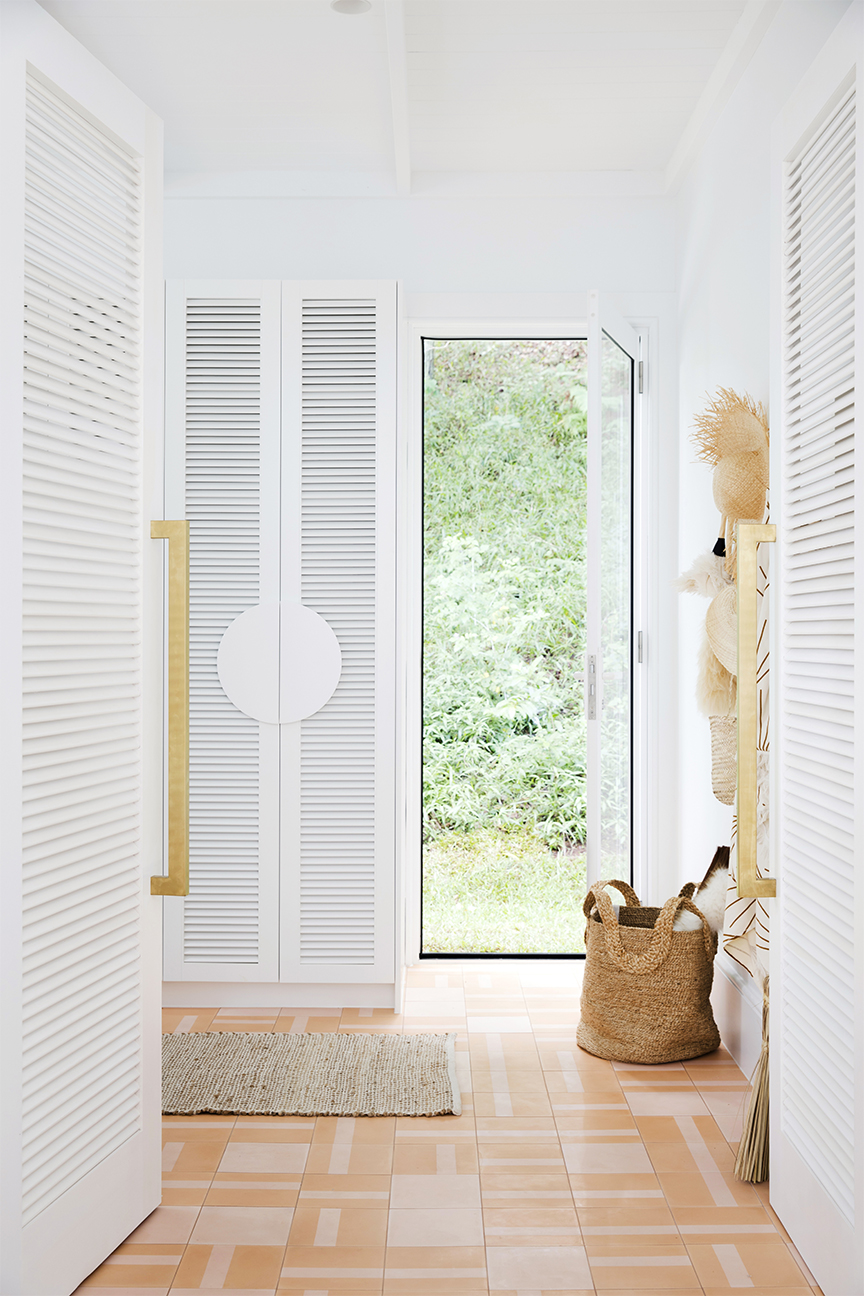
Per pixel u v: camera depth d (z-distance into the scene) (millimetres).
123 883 1812
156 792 1953
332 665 3000
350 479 3025
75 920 1653
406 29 2443
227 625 3047
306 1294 1674
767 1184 2045
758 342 2492
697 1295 1680
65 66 1609
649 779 3332
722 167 2803
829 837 1670
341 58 2598
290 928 3029
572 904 4699
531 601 5156
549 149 3150
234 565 3043
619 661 3174
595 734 2822
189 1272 1731
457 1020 2941
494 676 5148
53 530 1613
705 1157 2139
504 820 5102
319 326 3020
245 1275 1726
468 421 5172
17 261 1494
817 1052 1722
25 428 1530
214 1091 2441
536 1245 1820
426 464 5164
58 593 1618
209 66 2645
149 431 1923
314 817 3025
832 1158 1643
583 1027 2760
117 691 1796
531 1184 2029
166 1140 2221
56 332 1609
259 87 2760
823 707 1719
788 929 1876
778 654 1924
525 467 5164
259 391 3033
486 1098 2424
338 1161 2125
